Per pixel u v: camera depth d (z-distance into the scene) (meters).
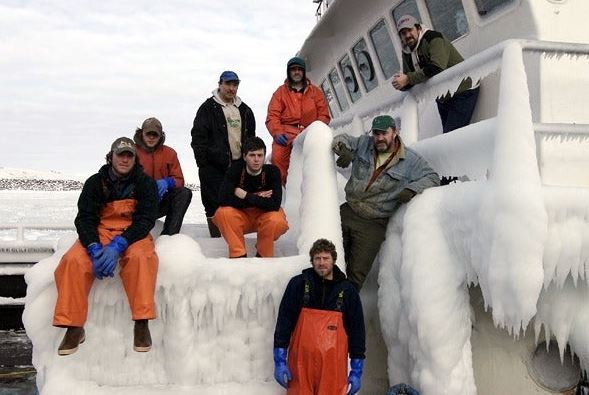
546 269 3.64
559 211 3.63
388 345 4.59
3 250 9.30
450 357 4.00
